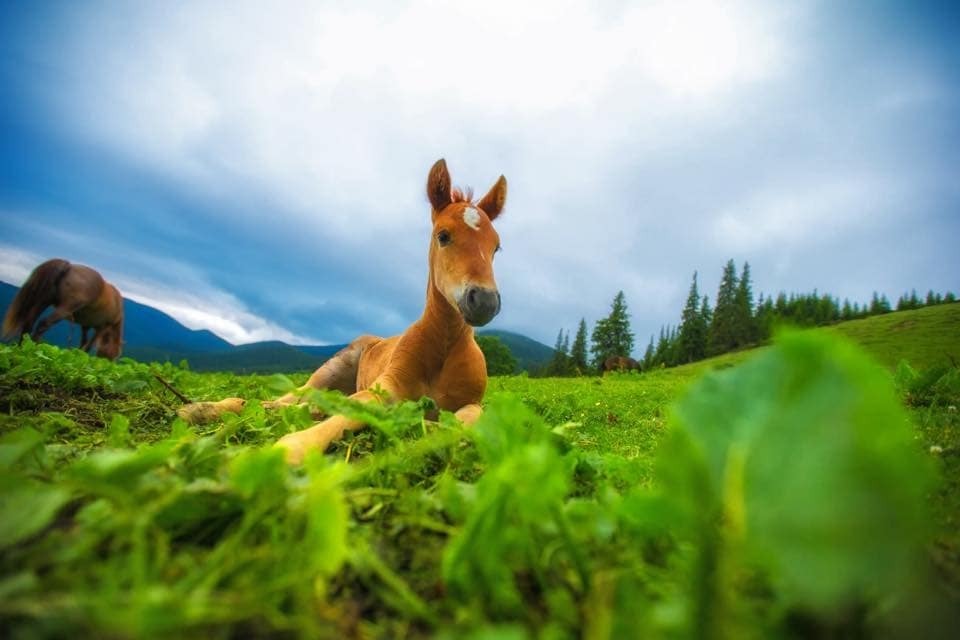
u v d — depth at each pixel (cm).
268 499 100
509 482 82
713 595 66
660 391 798
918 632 68
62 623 65
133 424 317
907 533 53
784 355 68
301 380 856
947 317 3916
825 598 53
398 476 147
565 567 97
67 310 1214
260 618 76
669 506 90
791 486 59
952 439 254
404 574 98
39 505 84
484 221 399
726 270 7719
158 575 81
